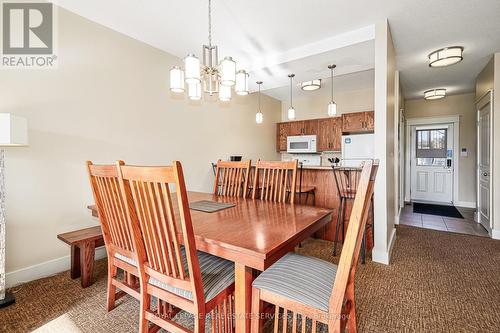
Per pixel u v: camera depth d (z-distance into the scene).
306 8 2.31
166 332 1.49
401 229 3.61
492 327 1.51
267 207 1.81
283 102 6.25
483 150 3.77
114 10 2.36
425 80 4.30
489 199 3.39
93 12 2.39
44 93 2.21
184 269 1.17
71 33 2.37
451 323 1.55
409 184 5.84
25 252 2.11
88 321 1.58
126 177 1.13
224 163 2.56
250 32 2.77
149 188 1.07
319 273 1.23
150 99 3.11
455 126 5.31
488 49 3.12
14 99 2.06
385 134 2.44
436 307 1.72
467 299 1.81
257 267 1.00
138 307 1.72
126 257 1.49
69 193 2.37
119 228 1.40
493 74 3.25
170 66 3.35
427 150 5.64
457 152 5.30
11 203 2.03
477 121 4.03
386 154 2.46
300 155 6.00
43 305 1.75
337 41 2.85
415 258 2.56
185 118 3.61
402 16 2.43
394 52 3.15
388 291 1.92
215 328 1.31
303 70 3.65
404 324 1.54
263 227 1.30
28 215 2.12
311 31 2.74
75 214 2.41
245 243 1.07
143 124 3.03
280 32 2.77
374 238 2.50
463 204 5.23
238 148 4.77
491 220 3.26
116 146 2.75
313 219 1.46
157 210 1.09
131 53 2.88
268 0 2.20
